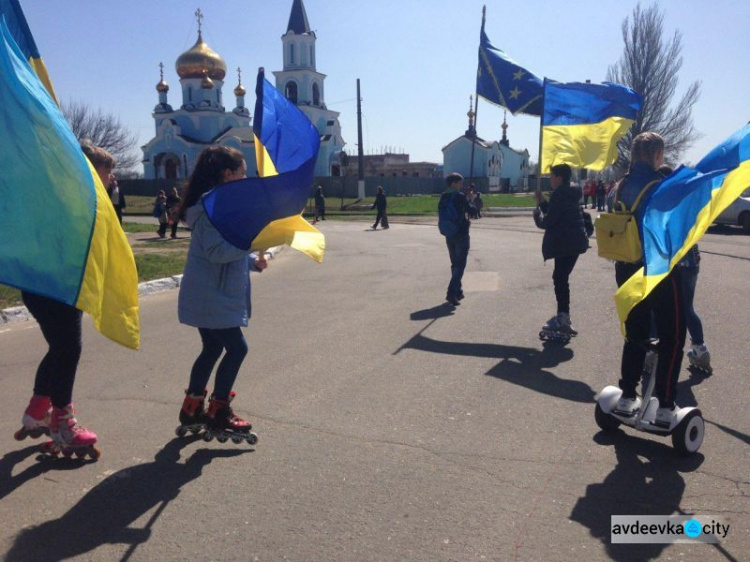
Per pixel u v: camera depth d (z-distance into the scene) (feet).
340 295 35.53
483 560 10.73
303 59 237.45
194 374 15.35
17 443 15.39
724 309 28.45
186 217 14.62
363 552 10.98
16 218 11.98
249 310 15.31
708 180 12.71
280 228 14.02
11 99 12.05
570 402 17.98
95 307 12.57
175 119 242.17
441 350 23.44
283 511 12.30
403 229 90.22
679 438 14.21
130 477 13.69
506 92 32.30
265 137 14.62
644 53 158.71
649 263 13.10
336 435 15.83
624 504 12.46
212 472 13.92
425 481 13.43
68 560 10.82
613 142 26.35
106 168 14.51
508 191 247.09
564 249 23.86
